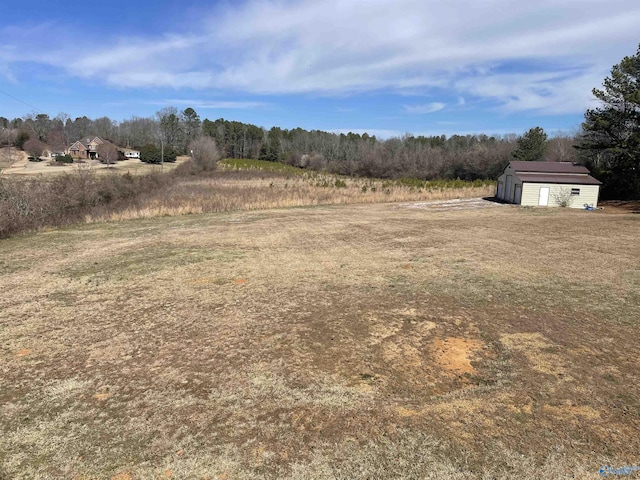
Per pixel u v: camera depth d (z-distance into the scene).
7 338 5.52
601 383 4.25
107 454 3.29
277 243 11.98
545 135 44.41
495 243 11.69
